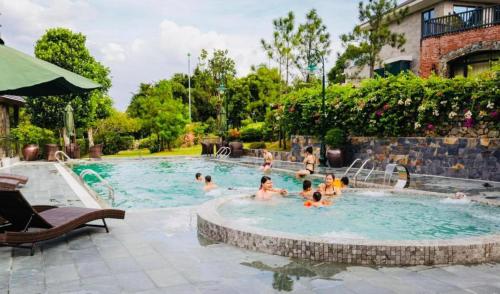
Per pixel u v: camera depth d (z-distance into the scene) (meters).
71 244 5.24
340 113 16.20
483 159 11.32
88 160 21.45
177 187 12.75
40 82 4.10
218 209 7.39
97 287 3.75
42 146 24.12
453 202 7.97
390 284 3.79
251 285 3.78
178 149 30.08
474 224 6.89
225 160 19.80
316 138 17.28
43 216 5.49
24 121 29.17
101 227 5.98
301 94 18.28
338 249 4.46
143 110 30.64
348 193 9.28
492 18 18.97
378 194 9.19
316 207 8.26
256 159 20.44
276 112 19.86
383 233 6.51
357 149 15.75
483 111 11.30
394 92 13.84
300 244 4.61
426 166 12.96
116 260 4.57
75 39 24.97
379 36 18.19
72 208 5.96
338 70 22.03
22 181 10.94
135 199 10.73
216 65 42.34
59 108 24.27
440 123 12.67
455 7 21.47
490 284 3.77
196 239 5.48
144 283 3.84
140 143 32.50
